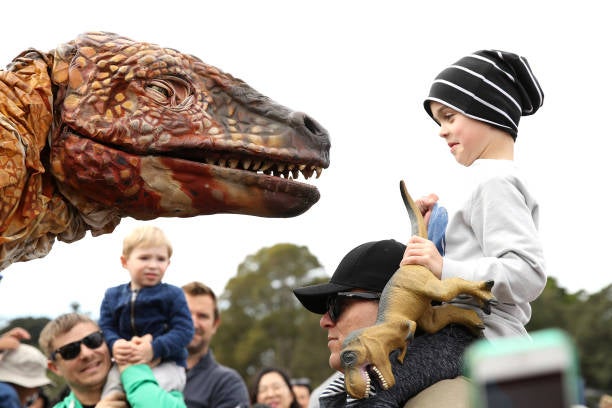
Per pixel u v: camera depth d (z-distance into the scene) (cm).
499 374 128
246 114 398
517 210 348
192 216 396
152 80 390
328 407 363
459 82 384
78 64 387
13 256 381
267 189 389
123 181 381
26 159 362
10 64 389
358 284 360
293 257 3800
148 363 557
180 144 383
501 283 335
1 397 586
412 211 368
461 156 387
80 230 405
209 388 680
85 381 555
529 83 394
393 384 315
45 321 847
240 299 3700
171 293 577
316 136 399
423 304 334
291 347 3569
